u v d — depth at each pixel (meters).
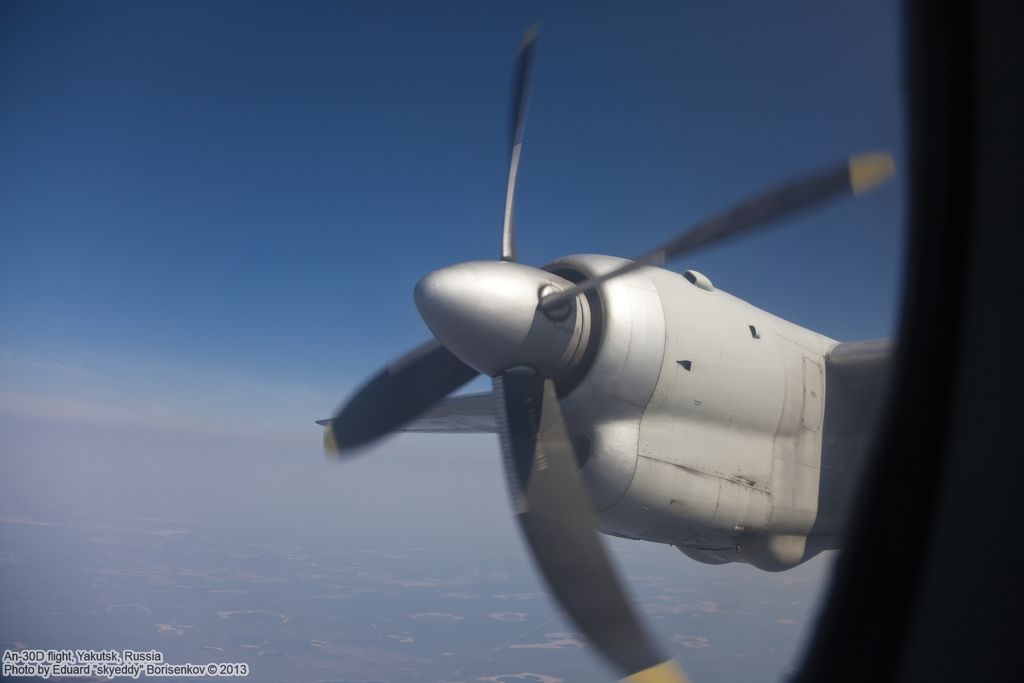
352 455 7.36
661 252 5.46
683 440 6.36
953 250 3.00
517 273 6.12
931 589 2.96
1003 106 2.83
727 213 5.17
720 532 6.68
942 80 3.00
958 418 2.95
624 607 5.43
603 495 6.29
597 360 6.11
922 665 2.94
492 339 5.91
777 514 6.83
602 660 5.35
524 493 5.82
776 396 6.81
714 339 6.52
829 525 7.23
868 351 7.10
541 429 5.98
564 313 6.06
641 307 6.24
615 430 6.23
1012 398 2.81
